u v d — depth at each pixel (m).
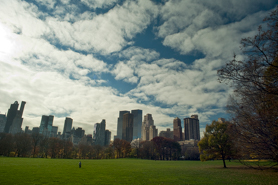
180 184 23.25
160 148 156.50
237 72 16.78
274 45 15.27
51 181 22.58
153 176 31.05
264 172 36.84
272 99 18.08
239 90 18.66
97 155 153.50
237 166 58.94
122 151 154.50
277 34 14.99
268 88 16.44
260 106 20.48
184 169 47.41
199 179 27.92
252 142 21.62
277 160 20.92
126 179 26.69
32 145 122.75
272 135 20.05
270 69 16.05
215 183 24.14
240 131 23.19
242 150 25.22
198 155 161.50
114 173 33.94
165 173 36.38
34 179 23.53
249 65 16.36
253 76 16.27
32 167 38.59
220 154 56.56
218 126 56.75
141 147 162.75
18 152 112.38
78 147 153.88
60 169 36.84
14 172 29.38
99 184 21.89
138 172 37.22
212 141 56.97
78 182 22.66
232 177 30.28
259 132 20.92
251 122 21.00
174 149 168.12
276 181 24.94
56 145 126.44
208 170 44.31
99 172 34.56
